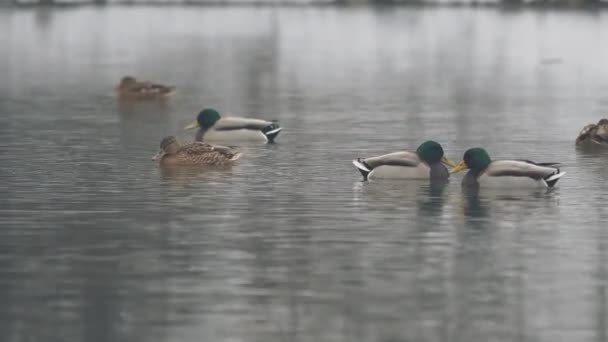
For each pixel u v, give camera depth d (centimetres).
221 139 3322
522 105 4641
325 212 2203
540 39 9638
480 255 1839
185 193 2422
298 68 6756
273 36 10100
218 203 2303
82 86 5475
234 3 17675
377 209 2230
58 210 2225
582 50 8406
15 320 1494
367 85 5622
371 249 1883
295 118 4106
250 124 3334
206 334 1437
